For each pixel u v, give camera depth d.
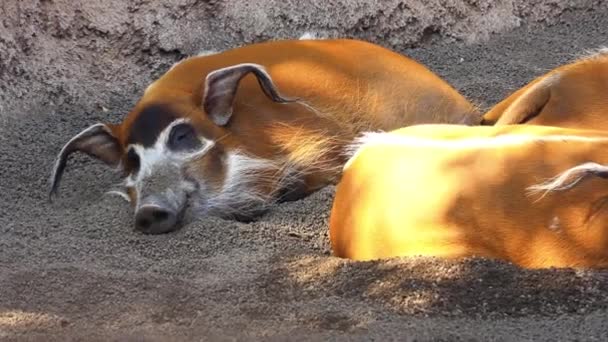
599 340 15.96
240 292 18.45
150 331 16.81
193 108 23.86
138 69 30.83
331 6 32.53
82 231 22.25
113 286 18.69
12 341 16.56
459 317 17.19
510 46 33.12
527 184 18.02
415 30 33.34
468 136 19.41
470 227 18.16
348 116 24.83
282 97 23.61
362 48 25.80
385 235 18.94
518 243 17.92
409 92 25.39
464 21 33.72
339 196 20.38
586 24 34.00
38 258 20.47
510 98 24.80
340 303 17.70
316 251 20.86
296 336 16.38
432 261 17.98
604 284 17.30
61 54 29.81
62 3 29.92
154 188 22.73
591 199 17.67
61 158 24.05
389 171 19.33
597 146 18.22
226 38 31.69
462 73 31.45
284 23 32.16
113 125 24.72
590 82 22.39
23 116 28.73
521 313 17.14
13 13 29.12
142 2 30.92
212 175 23.55
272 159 24.16
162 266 19.86
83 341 16.44
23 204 24.30
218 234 21.55
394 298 17.64
